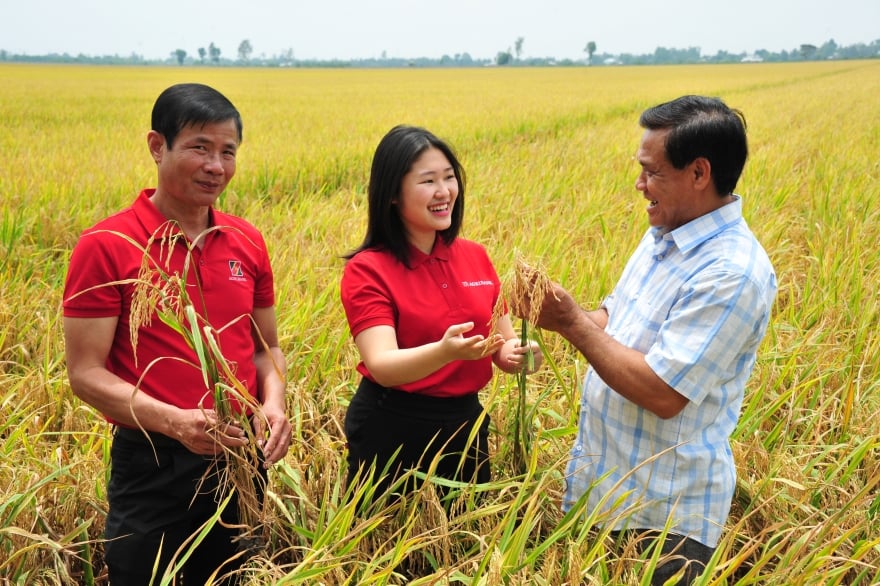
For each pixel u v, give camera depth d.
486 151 13.99
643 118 2.35
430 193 2.43
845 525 2.79
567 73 83.31
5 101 25.48
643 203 8.47
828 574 2.21
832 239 6.55
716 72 79.50
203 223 2.47
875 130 17.58
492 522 2.68
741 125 2.24
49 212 7.46
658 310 2.40
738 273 2.20
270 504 2.77
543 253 5.77
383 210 2.51
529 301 2.39
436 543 2.59
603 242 6.32
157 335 2.31
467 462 2.83
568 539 2.39
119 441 2.41
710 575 2.15
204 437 2.22
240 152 12.20
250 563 2.56
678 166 2.25
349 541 2.46
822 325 4.48
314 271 5.55
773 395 3.74
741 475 3.10
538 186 9.42
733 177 2.26
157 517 2.40
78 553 2.79
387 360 2.36
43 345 4.42
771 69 87.75
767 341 4.48
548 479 2.87
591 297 5.15
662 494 2.44
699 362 2.22
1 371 4.18
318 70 102.75
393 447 2.69
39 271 5.84
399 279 2.54
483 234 7.11
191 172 2.28
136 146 13.45
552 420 3.59
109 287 2.21
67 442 3.48
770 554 2.21
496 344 2.27
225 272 2.44
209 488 2.44
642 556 2.33
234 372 2.42
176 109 2.24
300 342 4.36
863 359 4.09
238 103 28.02
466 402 2.74
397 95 35.41
